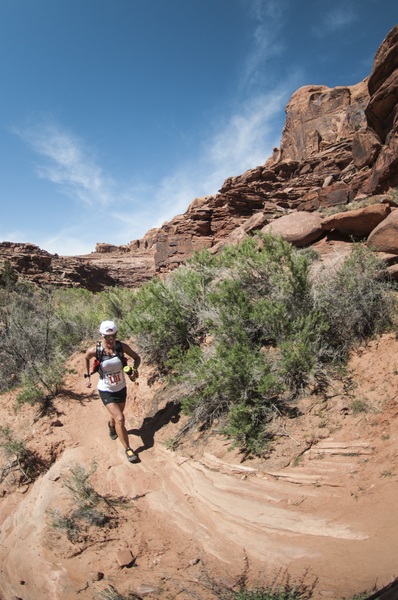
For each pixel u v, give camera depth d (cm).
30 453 468
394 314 433
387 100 1139
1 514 393
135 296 827
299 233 784
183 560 251
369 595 154
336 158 3306
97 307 966
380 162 1162
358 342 434
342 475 299
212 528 286
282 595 182
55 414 545
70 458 441
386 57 1082
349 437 332
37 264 5369
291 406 396
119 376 437
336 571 197
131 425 498
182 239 2781
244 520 285
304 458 332
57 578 246
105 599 215
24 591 247
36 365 679
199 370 437
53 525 310
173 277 702
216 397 441
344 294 461
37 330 784
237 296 513
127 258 9831
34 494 395
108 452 447
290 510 282
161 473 385
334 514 262
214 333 495
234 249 667
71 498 349
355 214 673
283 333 469
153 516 317
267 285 543
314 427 359
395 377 361
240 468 350
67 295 1152
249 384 409
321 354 426
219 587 206
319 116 4716
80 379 645
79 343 803
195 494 337
